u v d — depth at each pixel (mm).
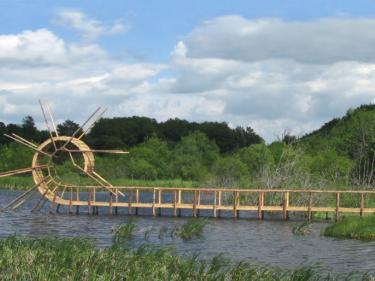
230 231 36219
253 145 89688
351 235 33250
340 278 21250
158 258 20516
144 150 113375
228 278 18859
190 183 97250
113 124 157250
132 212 50469
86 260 19156
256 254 27156
